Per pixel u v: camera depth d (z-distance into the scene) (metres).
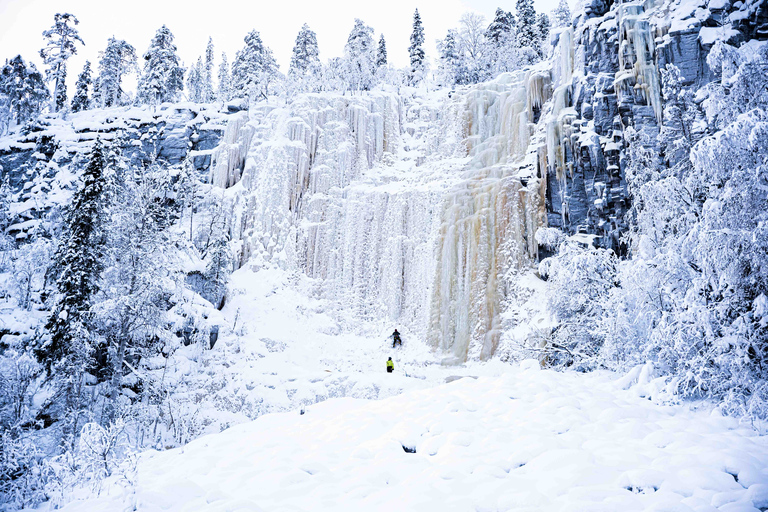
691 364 10.23
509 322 27.62
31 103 56.59
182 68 52.38
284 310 32.72
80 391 20.02
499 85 38.09
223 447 9.46
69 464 9.66
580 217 28.08
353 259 34.94
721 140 9.88
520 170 32.38
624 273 14.75
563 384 11.08
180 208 37.25
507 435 8.16
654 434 7.67
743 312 10.52
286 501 6.74
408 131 42.56
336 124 40.47
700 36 23.88
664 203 14.09
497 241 30.28
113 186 24.03
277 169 37.97
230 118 42.06
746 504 5.42
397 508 6.16
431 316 30.33
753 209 10.05
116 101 58.66
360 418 9.96
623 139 26.19
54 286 25.05
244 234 37.19
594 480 6.31
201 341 27.27
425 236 33.19
